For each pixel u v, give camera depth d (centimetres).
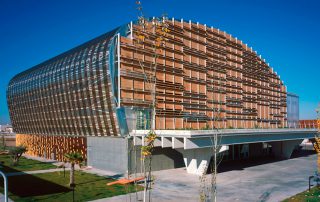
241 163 4709
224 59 5534
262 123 6419
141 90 3975
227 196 2572
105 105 3994
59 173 3706
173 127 4297
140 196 2566
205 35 5131
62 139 5259
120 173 3753
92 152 4378
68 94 4838
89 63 4272
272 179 3353
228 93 5534
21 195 2597
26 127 6694
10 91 7231
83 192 2694
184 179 3334
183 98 4528
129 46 3891
